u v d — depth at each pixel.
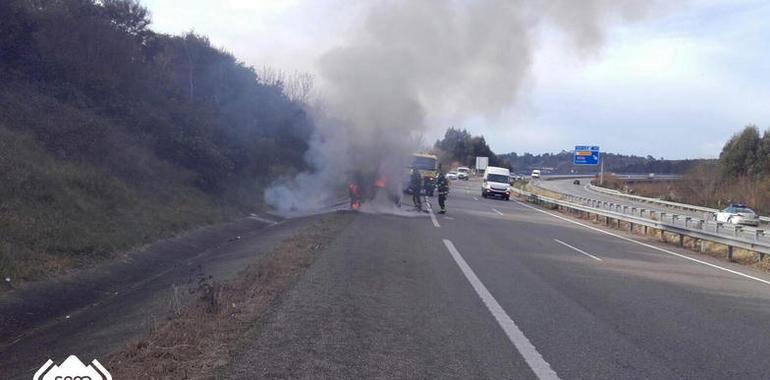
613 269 14.70
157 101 30.30
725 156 62.88
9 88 21.61
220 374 6.02
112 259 13.97
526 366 6.81
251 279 10.88
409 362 6.77
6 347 8.57
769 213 48.16
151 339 7.25
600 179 84.94
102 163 21.05
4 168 15.49
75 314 10.37
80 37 26.69
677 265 16.27
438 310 9.36
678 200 57.81
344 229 19.66
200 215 21.67
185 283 11.45
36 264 11.81
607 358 7.25
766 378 6.77
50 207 15.18
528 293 11.04
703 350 7.80
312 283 10.75
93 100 25.81
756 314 10.20
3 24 23.23
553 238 21.47
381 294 10.30
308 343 7.20
